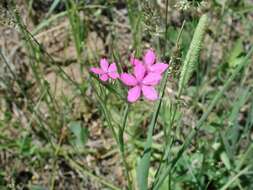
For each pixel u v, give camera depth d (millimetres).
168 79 206
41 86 310
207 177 286
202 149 292
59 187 307
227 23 368
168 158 224
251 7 358
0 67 341
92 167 314
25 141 305
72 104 333
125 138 319
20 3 367
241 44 331
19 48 352
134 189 301
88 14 365
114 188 279
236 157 298
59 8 372
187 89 327
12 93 328
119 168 314
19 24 224
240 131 317
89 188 305
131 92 182
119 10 377
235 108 274
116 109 320
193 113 317
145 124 322
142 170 212
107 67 192
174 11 351
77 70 349
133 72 189
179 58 189
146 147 205
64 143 318
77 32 319
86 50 352
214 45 363
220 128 286
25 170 309
